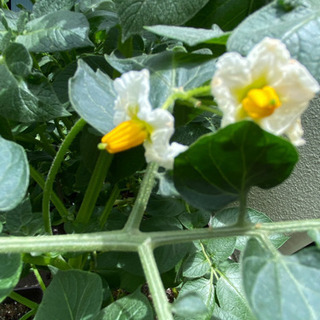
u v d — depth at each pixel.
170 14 0.11
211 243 0.16
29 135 0.18
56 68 0.19
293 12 0.10
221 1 0.13
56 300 0.11
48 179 0.13
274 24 0.09
